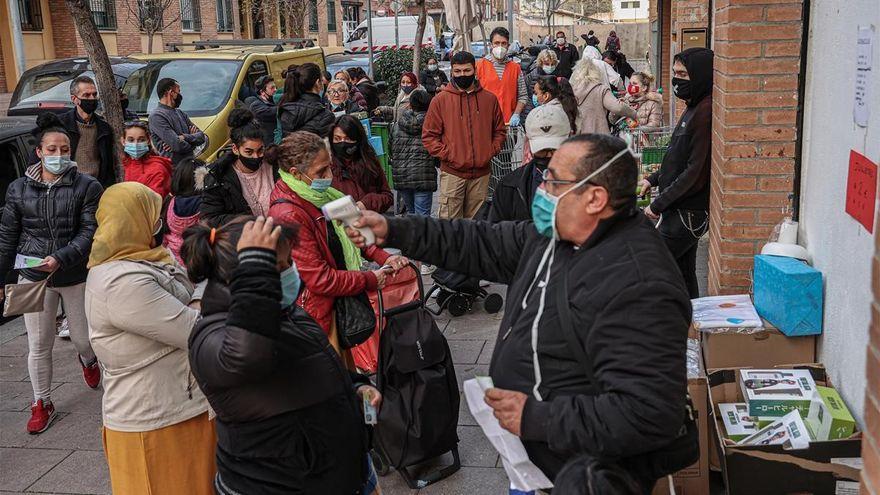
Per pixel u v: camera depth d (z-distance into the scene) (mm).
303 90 7836
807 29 4996
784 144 5141
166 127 9062
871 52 3697
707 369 4387
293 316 2857
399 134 8883
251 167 5414
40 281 5129
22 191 5398
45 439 5324
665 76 19438
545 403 2369
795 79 5059
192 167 5977
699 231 5926
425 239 2934
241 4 37344
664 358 2266
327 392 2803
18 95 11930
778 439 3809
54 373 6379
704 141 5758
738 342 4484
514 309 2623
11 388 6188
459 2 13031
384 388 4418
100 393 5992
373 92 12211
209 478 3652
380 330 4430
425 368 4398
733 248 5316
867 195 3697
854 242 3910
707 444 3998
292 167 4242
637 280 2312
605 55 19969
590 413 2273
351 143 5918
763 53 5070
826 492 3715
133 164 6867
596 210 2430
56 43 26047
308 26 42812
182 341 3461
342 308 4430
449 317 7062
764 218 5250
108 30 27344
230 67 11680
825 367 4367
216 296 2740
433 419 4398
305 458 2777
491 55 11055
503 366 2566
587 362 2377
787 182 5180
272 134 10844
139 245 3551
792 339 4473
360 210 2895
